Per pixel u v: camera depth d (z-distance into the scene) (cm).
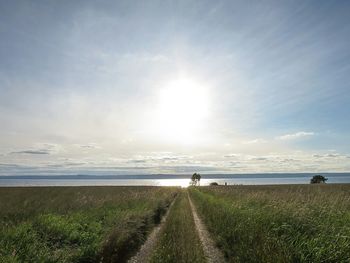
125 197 2992
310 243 880
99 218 1645
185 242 1253
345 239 859
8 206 2136
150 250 1264
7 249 878
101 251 1058
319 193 1978
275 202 1574
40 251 910
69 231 1188
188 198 4684
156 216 2125
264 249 923
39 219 1274
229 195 3089
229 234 1301
